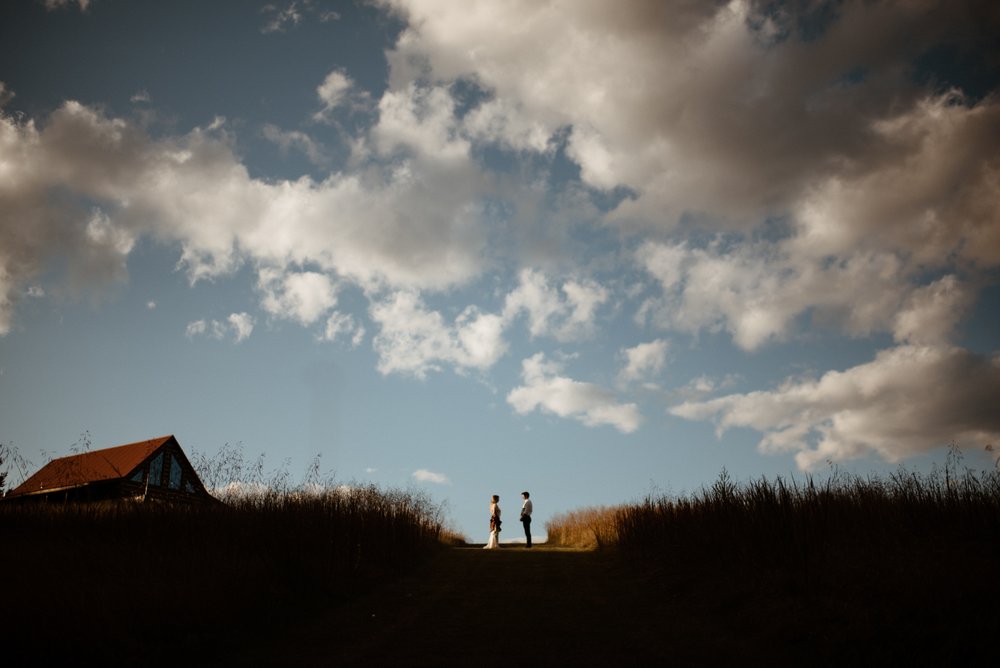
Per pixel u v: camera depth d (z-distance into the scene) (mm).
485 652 6859
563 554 16438
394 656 6711
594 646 7090
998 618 5824
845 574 7906
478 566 13992
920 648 5750
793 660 6293
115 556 8594
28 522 10453
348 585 10445
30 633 5855
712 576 10000
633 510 15281
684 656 6621
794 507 9750
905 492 9180
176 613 7188
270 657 6676
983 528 7945
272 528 10664
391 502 14969
